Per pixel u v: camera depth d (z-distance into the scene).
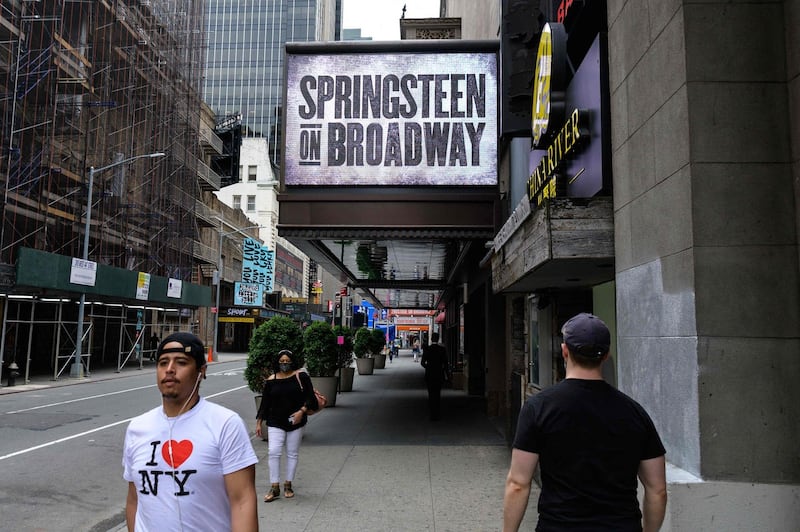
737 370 3.71
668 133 4.20
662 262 4.24
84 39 28.64
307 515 6.19
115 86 29.95
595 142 5.82
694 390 3.76
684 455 3.88
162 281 31.53
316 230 10.59
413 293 33.44
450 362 28.94
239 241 59.09
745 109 3.93
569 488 2.44
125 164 30.11
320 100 10.90
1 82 23.41
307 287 89.69
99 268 25.58
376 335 28.11
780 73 3.95
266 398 7.01
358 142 10.80
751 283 3.77
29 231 24.67
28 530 6.12
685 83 3.97
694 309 3.78
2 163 22.61
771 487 3.60
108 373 28.14
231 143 56.53
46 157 24.23
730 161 3.88
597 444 2.45
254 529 2.44
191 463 2.40
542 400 2.58
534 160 8.74
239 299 53.16
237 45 113.94
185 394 2.50
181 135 36.78
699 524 3.58
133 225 31.45
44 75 24.42
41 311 29.55
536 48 8.81
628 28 5.00
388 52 10.98
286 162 10.79
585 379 2.60
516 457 2.58
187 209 37.53
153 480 2.40
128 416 14.27
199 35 40.28
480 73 10.85
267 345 11.24
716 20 4.00
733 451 3.66
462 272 17.84
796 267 3.77
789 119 3.90
